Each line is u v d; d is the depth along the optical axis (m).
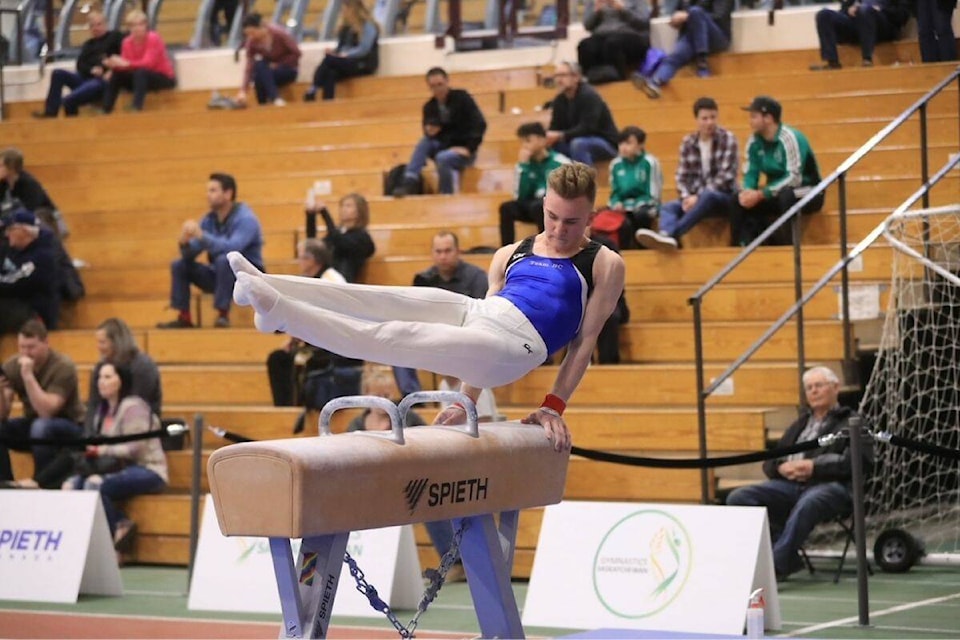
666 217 19.14
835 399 14.63
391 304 7.94
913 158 19.78
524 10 25.52
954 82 20.88
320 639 7.82
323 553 7.88
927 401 16.30
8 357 20.23
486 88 24.75
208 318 20.73
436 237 17.33
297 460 7.16
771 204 18.56
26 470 18.00
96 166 24.45
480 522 8.78
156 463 16.69
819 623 12.06
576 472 16.14
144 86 26.36
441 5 26.41
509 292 8.59
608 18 23.41
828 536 15.47
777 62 23.41
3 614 13.59
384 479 7.63
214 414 18.02
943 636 11.32
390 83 25.56
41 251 20.22
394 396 15.70
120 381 16.48
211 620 13.20
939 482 15.95
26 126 26.22
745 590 11.89
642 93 22.84
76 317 21.33
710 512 12.34
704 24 23.16
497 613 8.86
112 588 14.71
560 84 20.97
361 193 22.58
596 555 12.68
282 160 23.62
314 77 25.42
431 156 22.05
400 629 8.54
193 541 14.59
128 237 22.56
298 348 17.70
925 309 16.44
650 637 9.80
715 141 19.23
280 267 20.55
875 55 22.72
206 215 20.14
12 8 28.78
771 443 15.81
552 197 8.59
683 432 15.98
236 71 26.91
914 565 14.74
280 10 27.55
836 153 20.25
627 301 18.47
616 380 17.06
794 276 17.78
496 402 17.52
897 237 16.05
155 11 28.34
